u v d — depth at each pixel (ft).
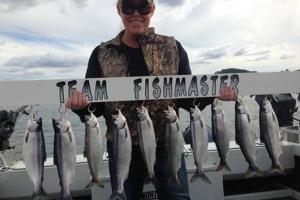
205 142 4.34
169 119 4.25
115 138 4.14
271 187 6.07
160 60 4.39
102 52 4.40
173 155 4.26
